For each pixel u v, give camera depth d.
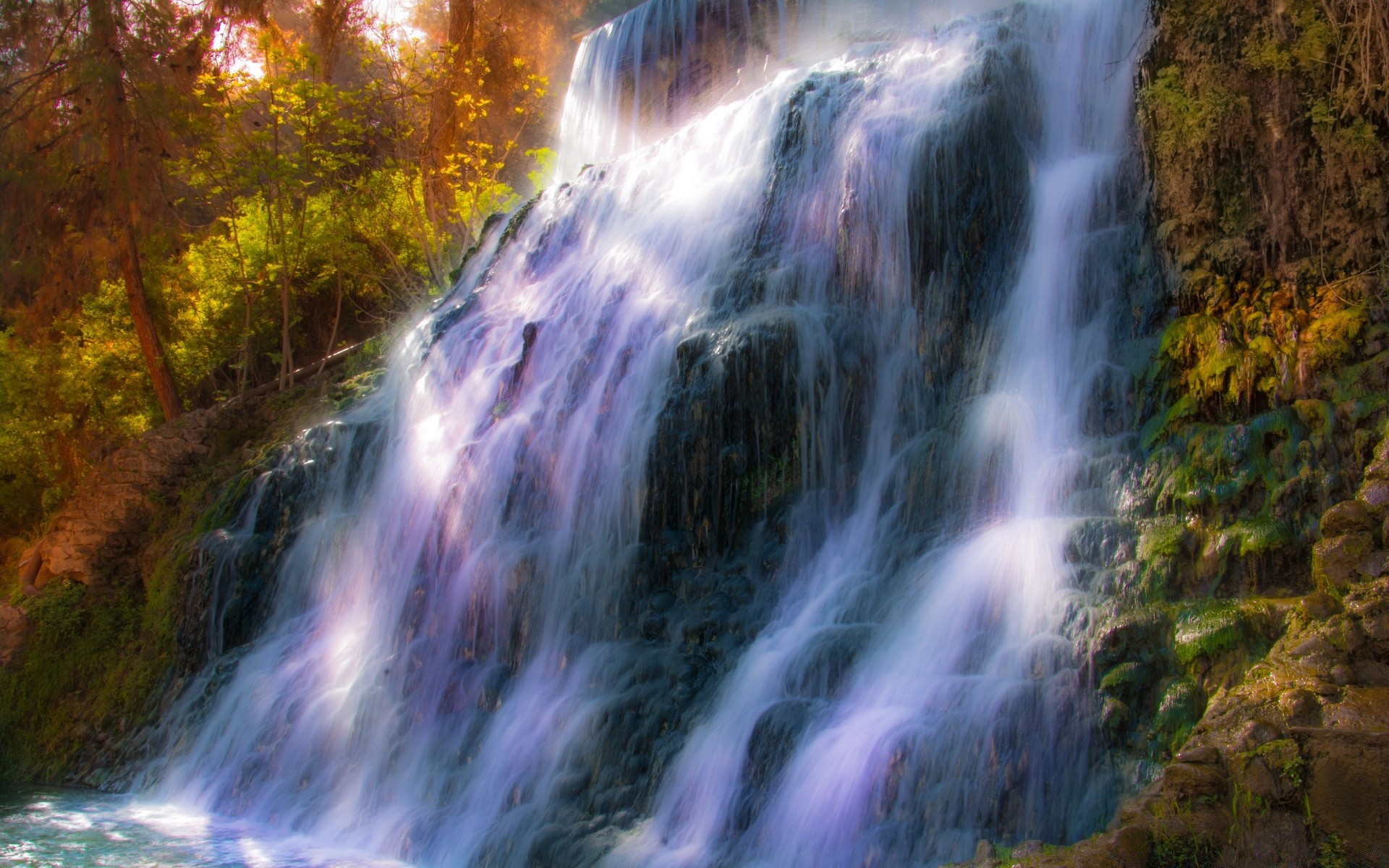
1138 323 7.74
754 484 8.88
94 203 17.17
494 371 12.27
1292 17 6.96
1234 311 7.05
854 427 8.96
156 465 15.00
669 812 6.98
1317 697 4.72
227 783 10.04
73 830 8.98
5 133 17.42
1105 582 6.35
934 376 8.74
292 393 15.98
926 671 6.68
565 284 12.67
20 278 17.97
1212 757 4.63
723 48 18.14
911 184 9.12
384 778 8.97
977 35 9.98
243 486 13.29
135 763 11.36
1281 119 6.98
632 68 19.55
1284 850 4.36
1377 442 5.91
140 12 17.42
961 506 7.91
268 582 12.42
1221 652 5.55
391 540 11.36
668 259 11.58
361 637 10.99
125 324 19.59
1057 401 7.82
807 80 11.02
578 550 9.49
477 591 9.84
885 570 7.81
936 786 5.93
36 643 13.84
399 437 12.47
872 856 5.85
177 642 12.50
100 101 16.70
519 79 23.58
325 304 22.14
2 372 19.09
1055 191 8.71
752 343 8.90
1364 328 6.38
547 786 7.69
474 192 20.92
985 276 8.84
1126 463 6.98
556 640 9.16
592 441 9.83
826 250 9.87
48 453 19.80
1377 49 6.57
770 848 6.33
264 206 19.66
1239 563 6.06
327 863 7.84
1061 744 5.75
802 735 6.59
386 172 20.47
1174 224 7.49
